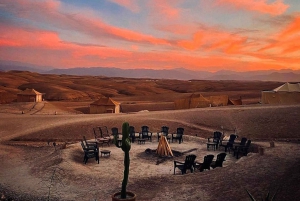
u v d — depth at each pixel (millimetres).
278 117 34062
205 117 37438
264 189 13602
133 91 142625
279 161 17547
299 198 12211
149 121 36969
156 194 14250
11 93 97188
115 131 29219
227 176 15797
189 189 14516
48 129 34219
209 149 26328
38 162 21703
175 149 26000
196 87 180500
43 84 131125
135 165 20750
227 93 116875
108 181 16594
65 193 15109
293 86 53156
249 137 30047
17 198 14922
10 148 27797
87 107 67500
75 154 22781
